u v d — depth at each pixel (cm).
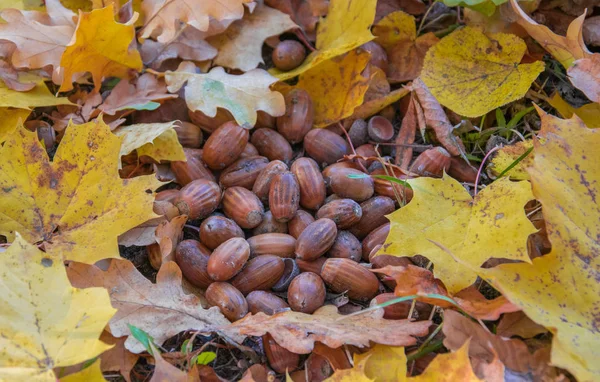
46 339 38
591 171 41
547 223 40
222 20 51
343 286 44
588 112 49
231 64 52
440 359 38
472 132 51
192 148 50
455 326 39
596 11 53
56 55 49
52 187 43
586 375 36
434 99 50
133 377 42
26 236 43
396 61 54
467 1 49
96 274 42
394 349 40
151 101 49
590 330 38
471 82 50
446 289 41
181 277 43
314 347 41
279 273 45
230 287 44
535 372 38
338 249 45
